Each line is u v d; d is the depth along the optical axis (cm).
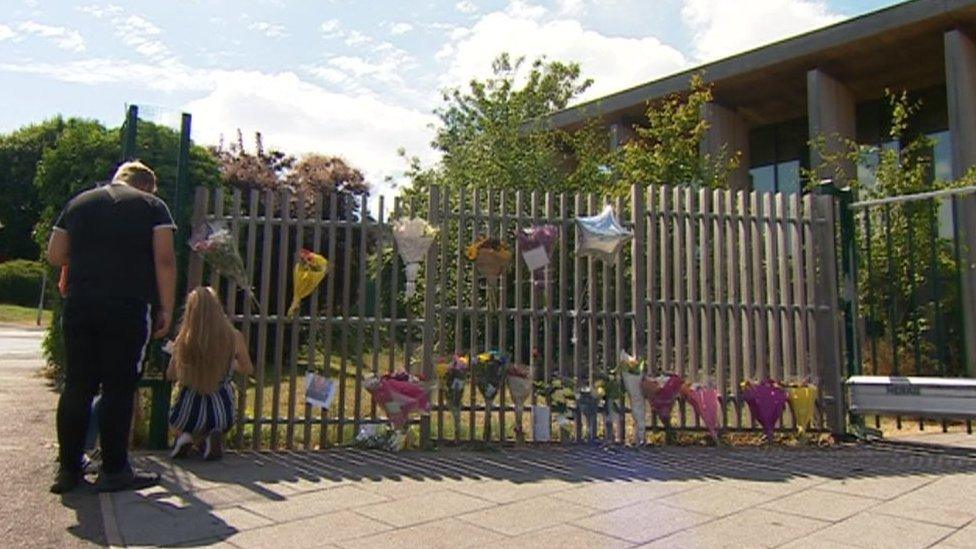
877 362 780
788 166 1956
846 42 1508
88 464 473
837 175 1400
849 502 439
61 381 941
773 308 690
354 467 518
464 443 603
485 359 605
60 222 445
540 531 372
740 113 1908
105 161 1001
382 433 585
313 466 518
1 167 4509
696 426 651
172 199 675
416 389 584
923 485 487
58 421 428
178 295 588
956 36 1405
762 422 648
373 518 393
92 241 429
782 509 422
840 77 1667
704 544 355
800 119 1944
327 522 384
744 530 379
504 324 625
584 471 520
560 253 646
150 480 449
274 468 509
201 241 563
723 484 485
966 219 1167
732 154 1819
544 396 627
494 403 618
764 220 701
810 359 693
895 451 625
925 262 894
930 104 1698
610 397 624
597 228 634
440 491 454
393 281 612
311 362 592
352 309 633
